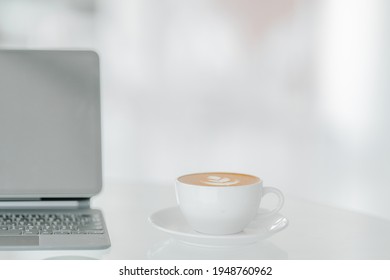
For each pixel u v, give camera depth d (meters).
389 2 3.42
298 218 1.13
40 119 1.16
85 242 0.92
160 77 3.72
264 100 3.67
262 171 3.52
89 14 3.75
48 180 1.15
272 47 3.66
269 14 3.66
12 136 1.15
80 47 3.76
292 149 3.56
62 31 3.75
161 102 3.71
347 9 3.52
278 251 0.92
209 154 3.63
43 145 1.16
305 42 3.61
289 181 3.50
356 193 3.37
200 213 0.91
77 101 1.17
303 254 0.91
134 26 3.74
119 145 3.61
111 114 3.66
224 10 3.71
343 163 3.44
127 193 1.31
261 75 3.68
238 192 0.90
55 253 0.90
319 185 3.45
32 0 3.72
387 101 3.41
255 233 0.94
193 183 0.93
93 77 1.18
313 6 3.59
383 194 3.33
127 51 3.74
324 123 3.53
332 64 3.55
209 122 3.69
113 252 0.91
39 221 1.04
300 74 3.61
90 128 1.17
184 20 3.73
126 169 3.60
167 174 3.59
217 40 3.72
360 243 0.97
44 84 1.17
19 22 3.72
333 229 1.06
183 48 3.73
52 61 1.17
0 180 1.14
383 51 3.43
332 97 3.54
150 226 1.05
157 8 3.73
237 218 0.91
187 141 3.66
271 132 3.62
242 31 3.70
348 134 3.46
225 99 3.71
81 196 1.15
